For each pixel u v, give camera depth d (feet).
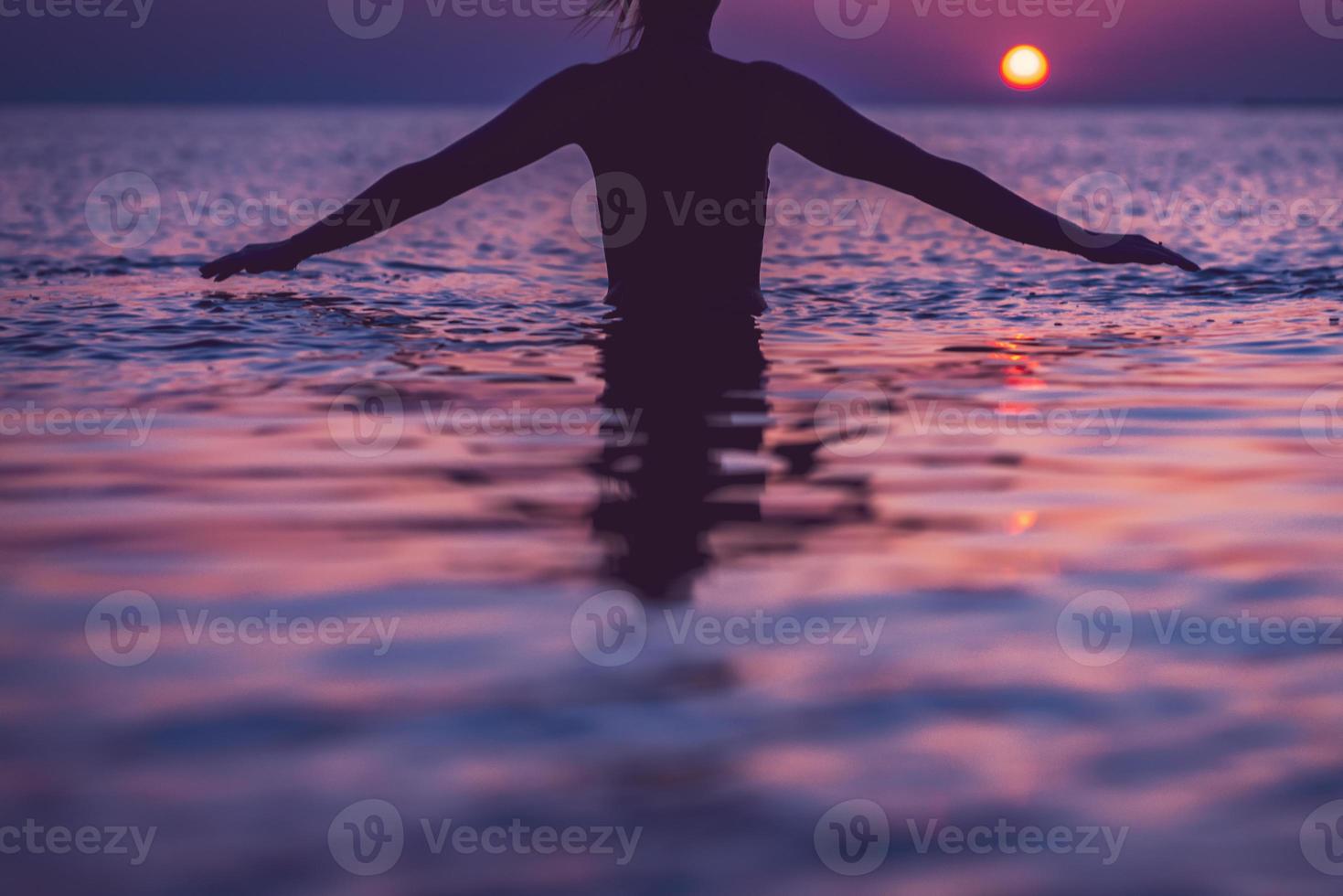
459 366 18.56
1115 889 5.62
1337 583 9.54
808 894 5.52
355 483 12.39
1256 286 28.22
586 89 20.56
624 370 18.24
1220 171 100.94
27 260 33.53
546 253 38.58
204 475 12.69
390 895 5.49
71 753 6.75
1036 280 30.40
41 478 12.64
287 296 25.84
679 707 7.35
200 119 518.37
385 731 7.01
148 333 21.11
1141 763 6.74
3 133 232.32
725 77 20.90
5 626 8.60
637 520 11.11
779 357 19.61
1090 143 199.52
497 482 12.40
